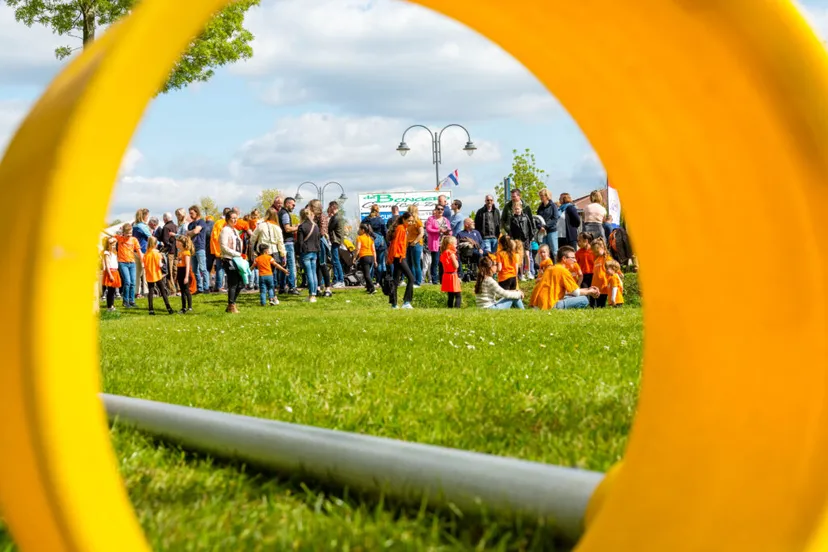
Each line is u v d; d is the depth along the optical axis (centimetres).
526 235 1912
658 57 165
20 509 140
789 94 141
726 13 143
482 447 309
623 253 1809
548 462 284
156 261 1777
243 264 1631
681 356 192
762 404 164
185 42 130
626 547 179
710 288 181
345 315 1345
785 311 160
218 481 279
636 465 197
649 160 190
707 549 160
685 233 187
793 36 140
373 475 251
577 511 209
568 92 201
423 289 1973
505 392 432
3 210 132
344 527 228
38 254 122
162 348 808
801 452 149
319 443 271
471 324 1005
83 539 131
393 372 535
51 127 128
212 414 321
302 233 1884
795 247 156
